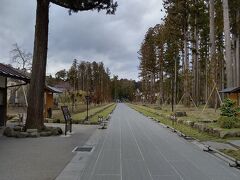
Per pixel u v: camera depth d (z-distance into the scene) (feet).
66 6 63.62
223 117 63.41
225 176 29.81
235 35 160.86
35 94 61.52
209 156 40.22
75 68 314.76
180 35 152.35
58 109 153.48
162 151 43.93
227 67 95.30
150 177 29.17
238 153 40.91
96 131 70.28
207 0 155.94
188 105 139.64
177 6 147.74
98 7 64.23
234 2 145.28
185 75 142.61
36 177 28.09
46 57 63.52
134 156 39.86
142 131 71.26
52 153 40.63
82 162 35.47
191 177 29.32
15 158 36.83
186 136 59.41
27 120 61.16
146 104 296.92
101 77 358.64
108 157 38.99
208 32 168.86
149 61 257.55
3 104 71.20
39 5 62.90
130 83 564.71
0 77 69.00
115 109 218.38
